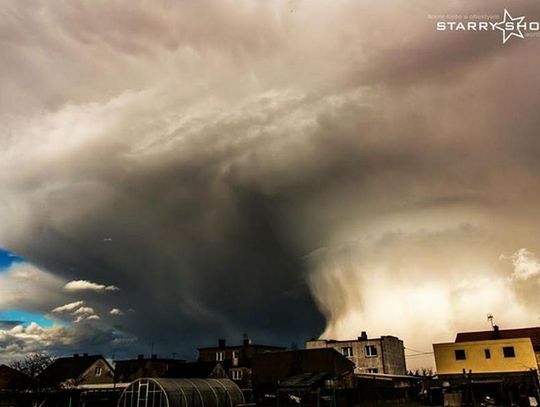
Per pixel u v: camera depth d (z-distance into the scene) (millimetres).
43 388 48031
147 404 39781
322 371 51719
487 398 43906
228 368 69125
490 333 59781
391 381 56562
